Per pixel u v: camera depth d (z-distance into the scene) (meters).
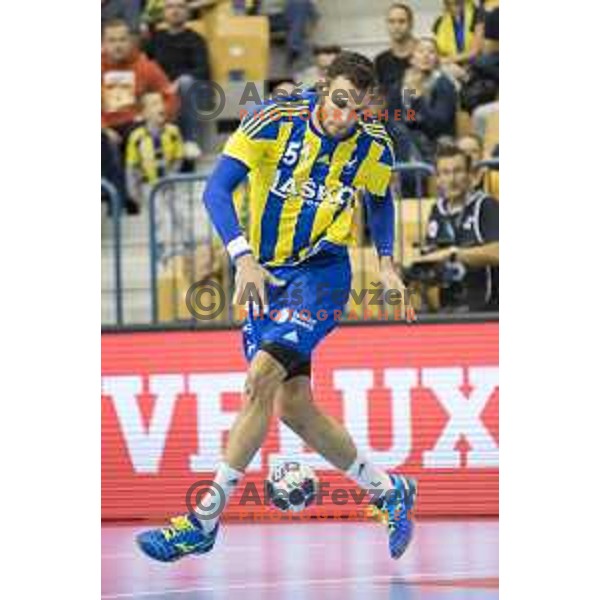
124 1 27.31
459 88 26.33
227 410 23.12
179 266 25.80
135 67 27.28
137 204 27.14
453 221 24.67
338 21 28.02
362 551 19.91
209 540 17.03
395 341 23.02
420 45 26.31
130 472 23.16
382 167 17.55
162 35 27.36
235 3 27.53
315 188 17.16
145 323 24.23
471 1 26.56
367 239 25.09
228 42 27.50
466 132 26.25
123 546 20.61
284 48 27.86
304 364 17.14
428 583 17.39
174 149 27.25
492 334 22.83
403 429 22.94
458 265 24.66
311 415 17.38
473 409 22.80
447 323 22.91
